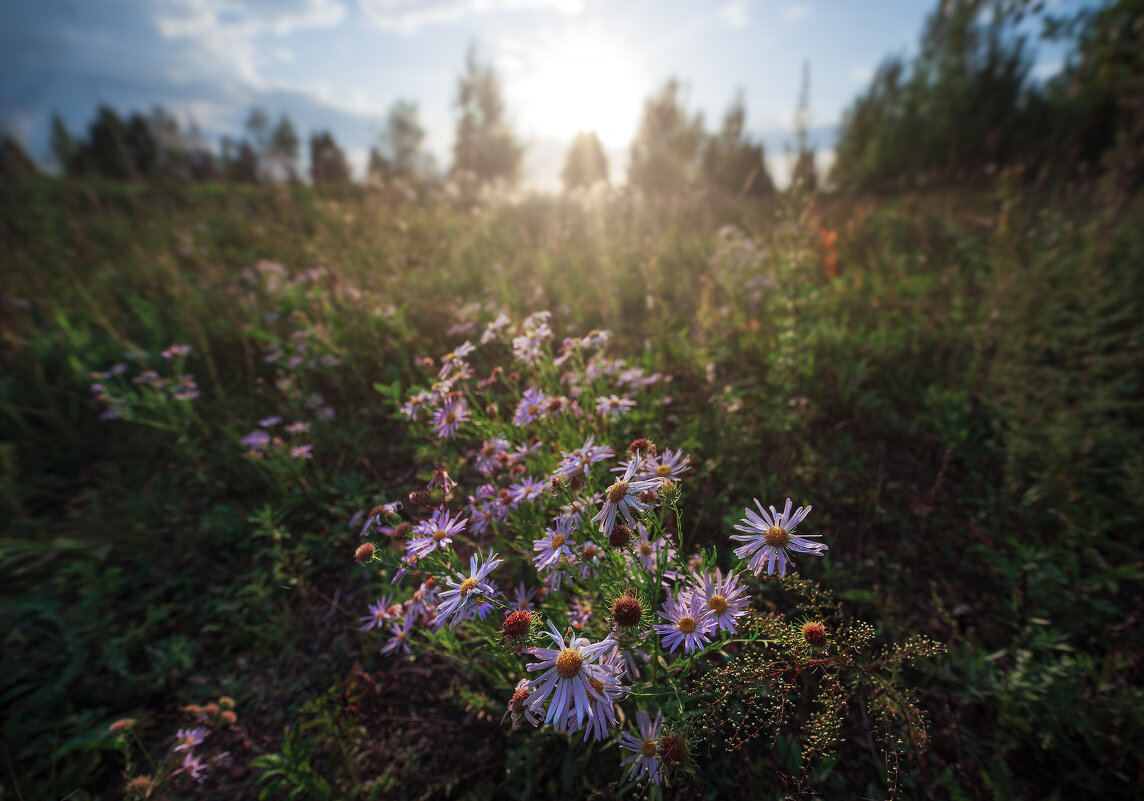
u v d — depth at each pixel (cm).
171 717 36
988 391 53
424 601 30
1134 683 32
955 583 39
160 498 52
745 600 23
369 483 51
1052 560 39
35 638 40
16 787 30
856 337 61
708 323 60
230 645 40
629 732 26
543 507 31
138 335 75
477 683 34
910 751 28
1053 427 46
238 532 48
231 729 35
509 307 70
